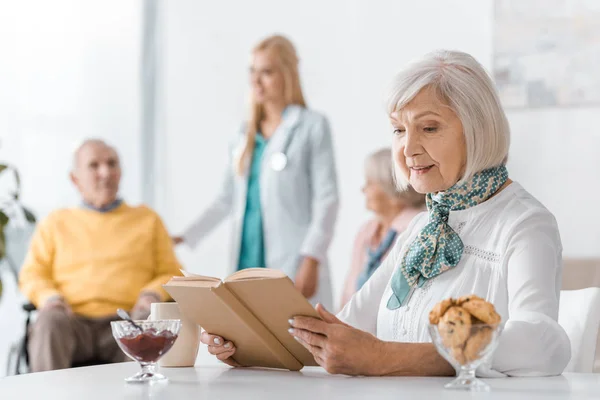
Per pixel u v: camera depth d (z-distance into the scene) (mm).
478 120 1566
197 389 1220
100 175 3986
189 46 5328
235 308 1452
